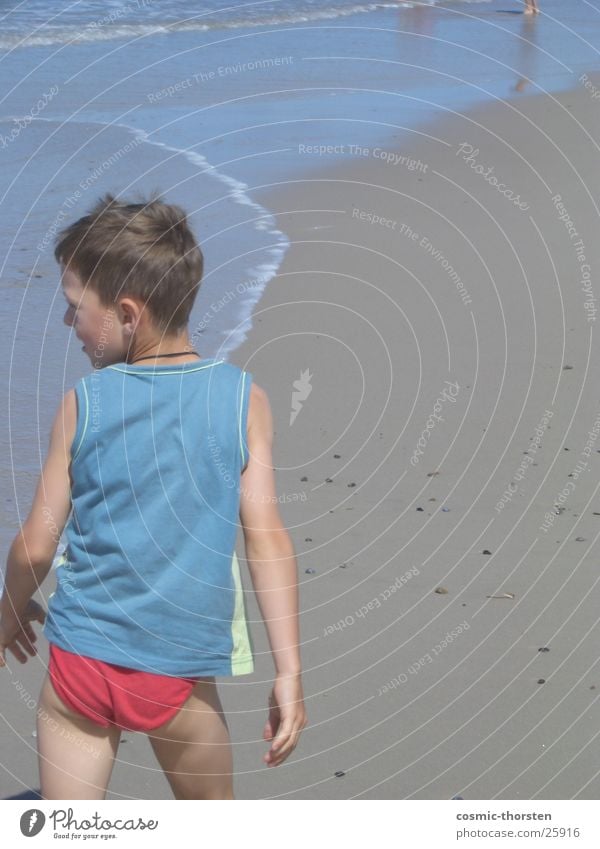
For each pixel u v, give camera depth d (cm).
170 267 210
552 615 356
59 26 1460
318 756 293
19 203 757
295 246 698
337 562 386
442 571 381
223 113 1051
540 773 288
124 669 205
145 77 1196
